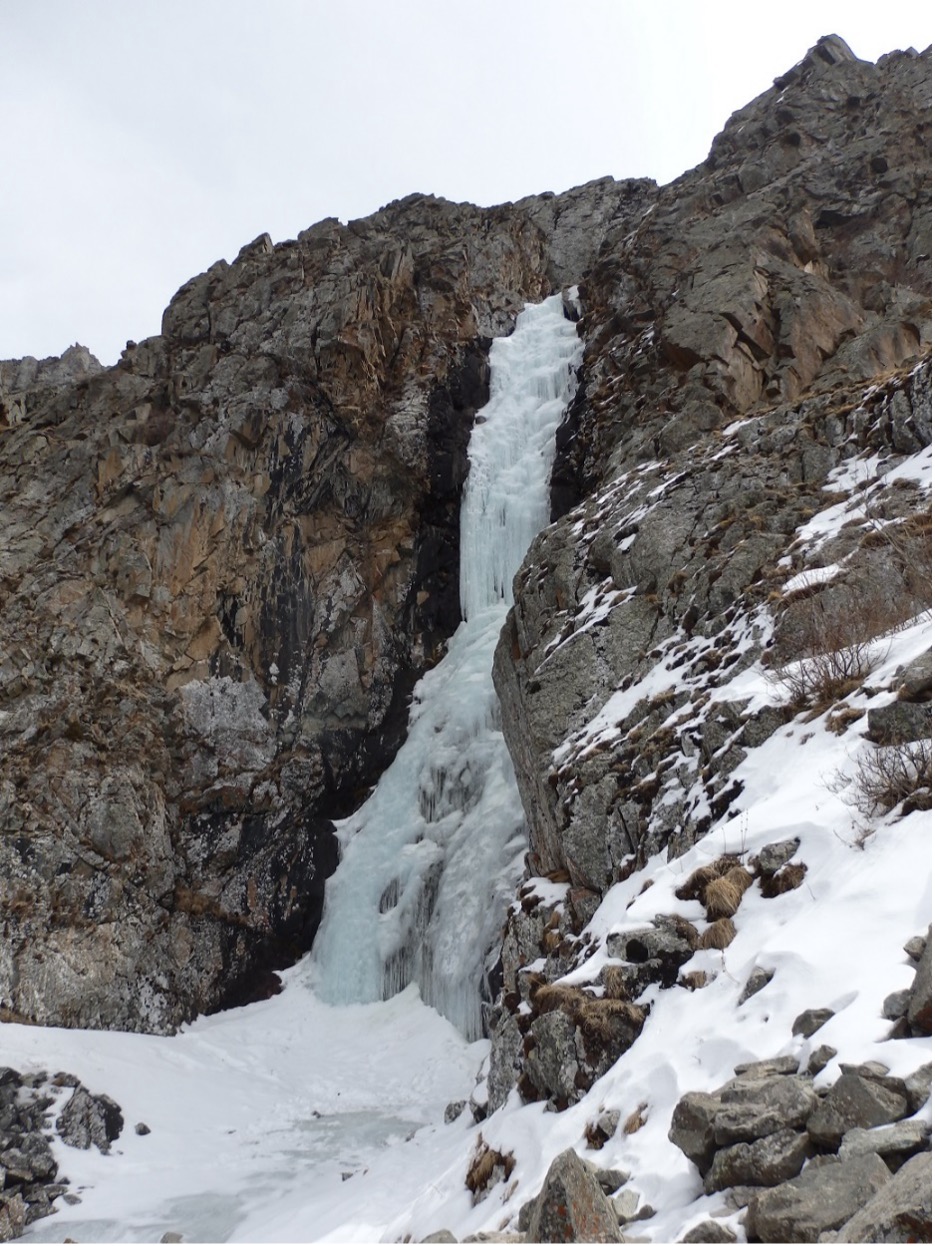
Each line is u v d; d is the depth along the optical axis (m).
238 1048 15.35
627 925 6.48
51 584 18.25
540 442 21.50
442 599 21.39
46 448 21.00
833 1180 3.54
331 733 19.47
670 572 12.05
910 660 7.43
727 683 9.56
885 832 5.64
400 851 17.80
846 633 8.64
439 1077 13.68
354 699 19.84
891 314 18.23
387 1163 9.83
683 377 17.70
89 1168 11.80
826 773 6.73
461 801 17.77
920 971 4.18
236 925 17.38
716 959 5.73
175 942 16.55
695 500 12.84
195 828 17.61
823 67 25.78
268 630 19.45
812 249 20.66
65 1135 12.20
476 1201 5.95
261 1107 13.41
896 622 8.53
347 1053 15.06
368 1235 7.36
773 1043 4.62
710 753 8.76
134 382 22.33
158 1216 10.23
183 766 17.73
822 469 12.45
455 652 20.59
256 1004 17.05
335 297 22.16
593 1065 5.88
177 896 16.89
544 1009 6.52
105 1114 12.62
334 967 17.11
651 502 13.37
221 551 19.25
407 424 21.34
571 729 11.35
